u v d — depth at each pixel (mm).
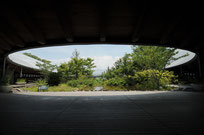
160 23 6410
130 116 3561
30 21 5762
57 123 2973
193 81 15141
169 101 6293
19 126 2775
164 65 14594
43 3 4832
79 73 20547
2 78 12500
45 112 4031
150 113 3896
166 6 4973
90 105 5238
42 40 7934
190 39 8242
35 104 5484
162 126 2768
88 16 5805
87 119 3279
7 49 9930
